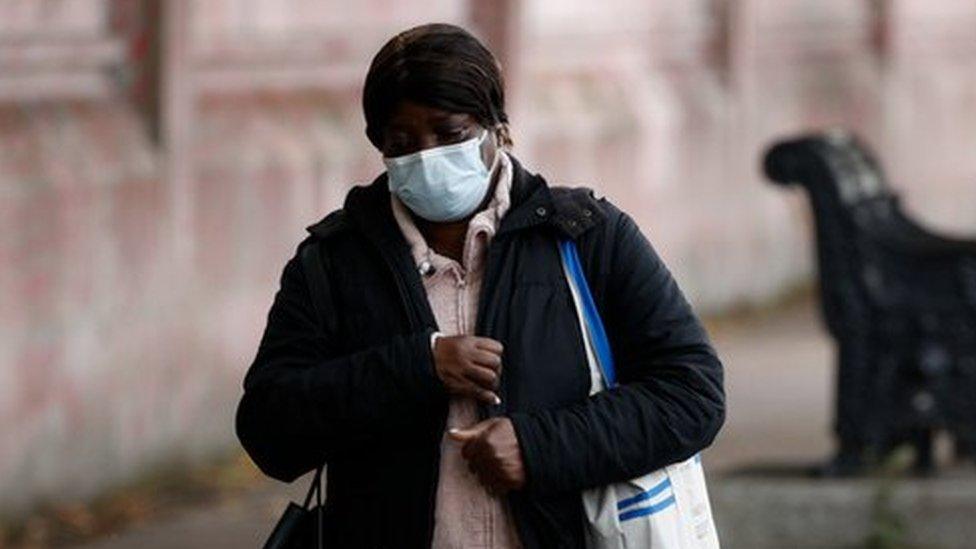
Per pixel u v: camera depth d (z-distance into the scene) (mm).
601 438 7727
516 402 7789
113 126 19188
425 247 7922
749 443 21359
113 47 19234
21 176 17859
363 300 7930
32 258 17891
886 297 16422
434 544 7816
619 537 7840
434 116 7684
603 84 27328
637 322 7965
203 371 20078
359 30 22766
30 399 17875
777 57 30766
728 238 29453
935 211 34938
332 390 7770
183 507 18766
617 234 8016
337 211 8188
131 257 19125
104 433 18750
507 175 7941
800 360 26406
